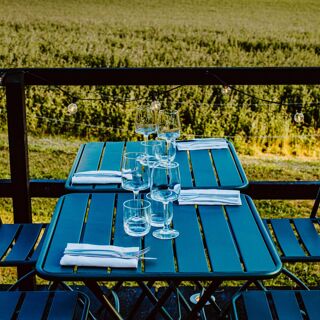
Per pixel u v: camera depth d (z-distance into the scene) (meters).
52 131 6.27
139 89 6.44
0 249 2.35
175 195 1.95
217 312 2.58
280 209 4.72
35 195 2.96
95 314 2.61
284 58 7.81
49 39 7.79
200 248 1.85
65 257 1.73
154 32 8.09
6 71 2.79
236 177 2.52
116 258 1.73
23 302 1.96
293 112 6.25
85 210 2.18
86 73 2.88
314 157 5.87
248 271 1.70
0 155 5.87
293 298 1.98
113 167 2.68
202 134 6.14
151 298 2.36
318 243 2.42
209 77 2.90
